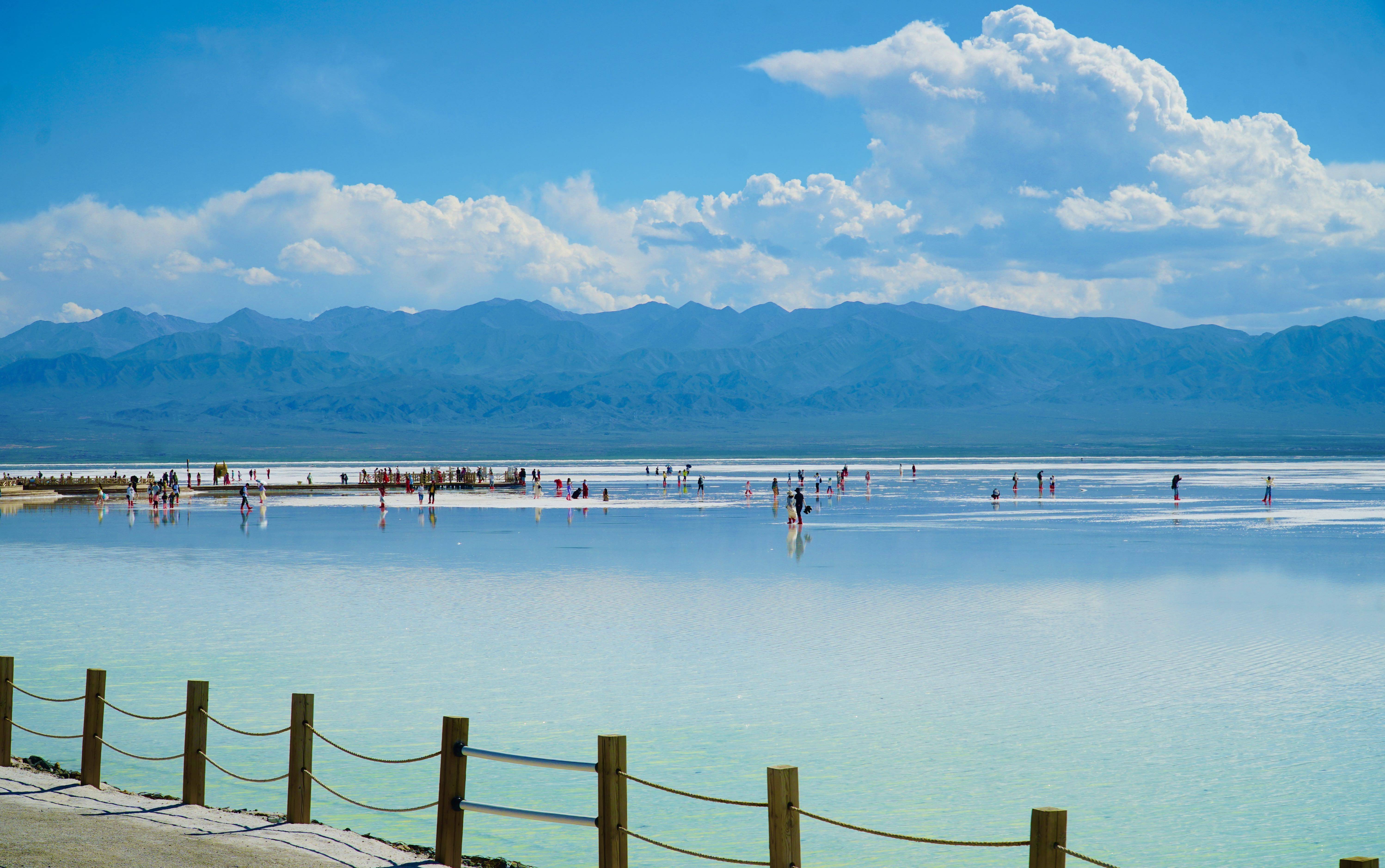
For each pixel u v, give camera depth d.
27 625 27.70
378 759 16.83
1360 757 16.64
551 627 27.41
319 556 43.88
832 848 13.59
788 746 17.33
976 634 26.33
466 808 10.73
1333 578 35.81
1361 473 121.94
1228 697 20.14
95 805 12.32
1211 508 68.50
